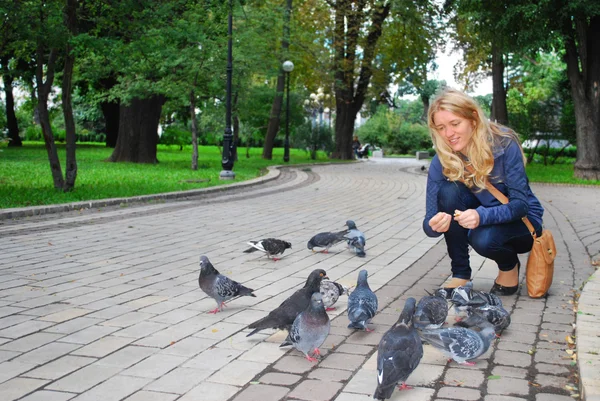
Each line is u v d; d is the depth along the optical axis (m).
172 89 26.17
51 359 5.17
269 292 7.51
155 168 27.20
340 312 6.70
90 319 6.29
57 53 17.17
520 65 53.81
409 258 9.72
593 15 24.30
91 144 53.84
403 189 22.64
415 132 70.94
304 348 5.04
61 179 17.08
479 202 7.11
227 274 8.45
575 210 16.45
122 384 4.67
